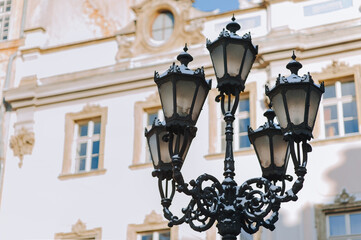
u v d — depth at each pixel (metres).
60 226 20.77
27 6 24.22
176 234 19.34
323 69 19.28
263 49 19.78
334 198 18.12
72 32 24.03
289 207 18.36
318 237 17.94
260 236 18.28
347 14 19.67
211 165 19.53
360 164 18.19
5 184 21.73
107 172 20.78
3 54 23.47
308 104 9.02
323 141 18.66
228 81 9.59
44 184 21.38
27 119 22.20
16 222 21.25
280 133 10.51
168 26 21.78
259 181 9.48
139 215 19.97
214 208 9.39
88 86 21.80
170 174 9.99
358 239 17.73
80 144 21.64
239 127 19.86
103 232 20.22
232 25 10.05
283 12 20.17
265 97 19.44
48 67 22.69
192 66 20.77
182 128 9.23
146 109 21.12
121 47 22.00
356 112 18.86
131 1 24.64
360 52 19.11
